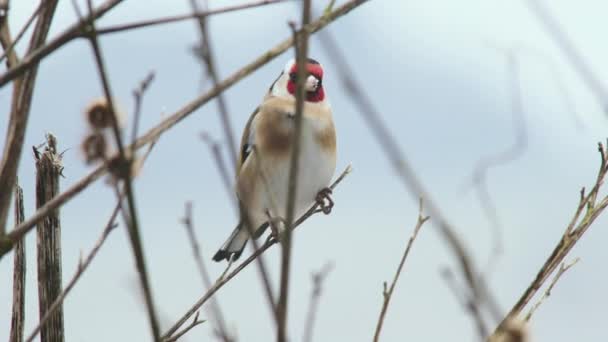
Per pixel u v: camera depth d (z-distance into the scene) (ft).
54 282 17.25
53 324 17.07
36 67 13.12
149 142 12.65
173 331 15.23
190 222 12.16
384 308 14.62
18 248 16.74
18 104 13.07
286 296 10.30
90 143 12.05
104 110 11.87
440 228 9.71
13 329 16.56
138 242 10.67
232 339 11.39
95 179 12.26
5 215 12.80
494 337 11.80
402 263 14.87
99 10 12.09
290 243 10.34
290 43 12.72
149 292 10.68
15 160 12.96
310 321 11.94
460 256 9.73
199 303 15.58
